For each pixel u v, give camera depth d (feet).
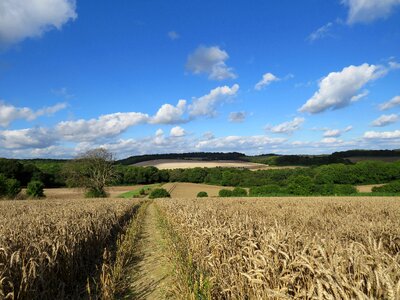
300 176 200.13
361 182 227.20
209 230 24.32
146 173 315.78
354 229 26.55
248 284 15.69
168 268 29.66
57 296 19.66
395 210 51.62
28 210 64.69
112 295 21.01
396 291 8.98
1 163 231.09
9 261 18.92
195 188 259.80
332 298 9.82
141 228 61.41
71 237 27.17
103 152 214.07
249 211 48.32
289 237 17.13
